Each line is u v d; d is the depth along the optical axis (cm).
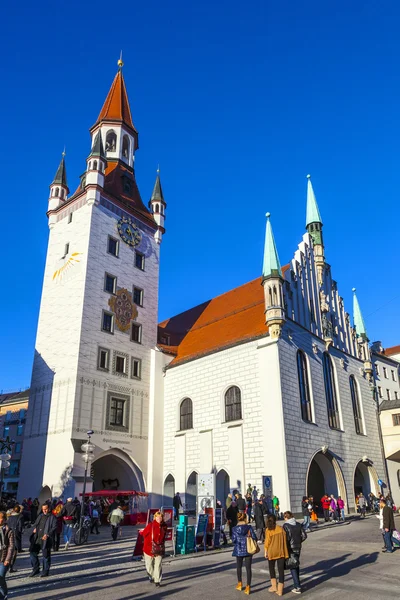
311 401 3588
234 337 3803
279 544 1149
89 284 3950
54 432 3572
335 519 3111
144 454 3938
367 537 2239
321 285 4347
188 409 3938
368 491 4162
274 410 3231
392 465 4559
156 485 3856
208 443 3597
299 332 3709
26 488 3603
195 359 3994
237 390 3559
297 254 4134
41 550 1469
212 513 2022
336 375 4091
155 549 1284
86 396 3631
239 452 3344
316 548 1936
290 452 3148
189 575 1416
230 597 1120
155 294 4638
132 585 1280
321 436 3575
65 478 3341
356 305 4919
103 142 5066
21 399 6431
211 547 1948
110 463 4009
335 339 4312
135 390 4053
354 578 1311
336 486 3675
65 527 2023
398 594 1119
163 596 1146
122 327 4147
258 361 3459
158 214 4969
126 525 3169
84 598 1141
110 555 1834
